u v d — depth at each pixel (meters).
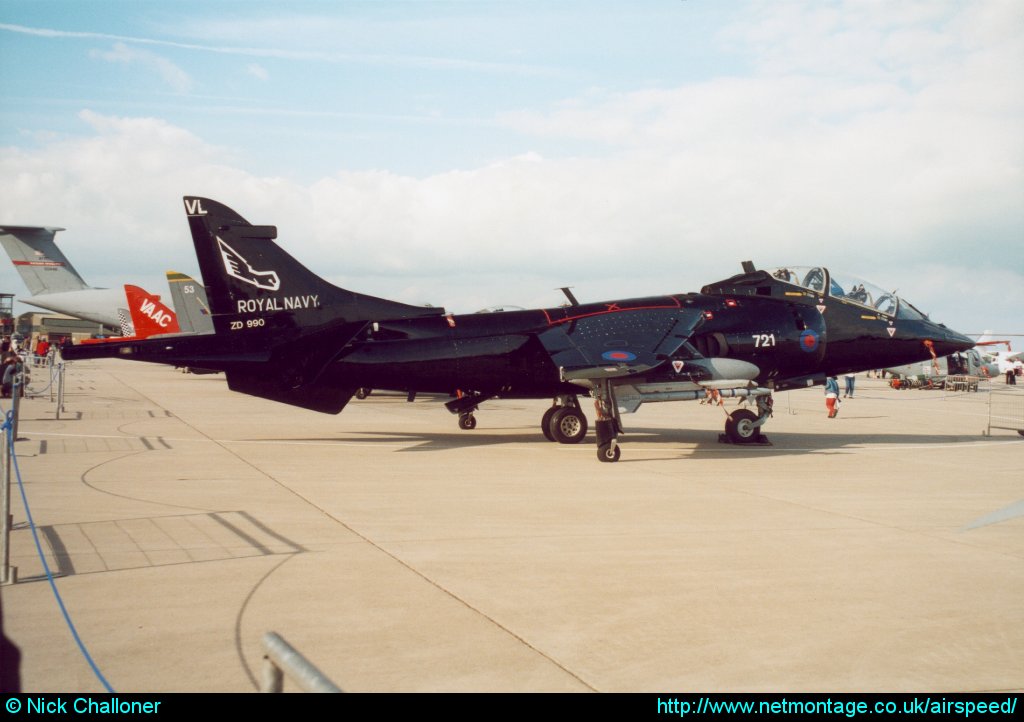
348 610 6.15
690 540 8.66
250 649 5.32
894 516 10.09
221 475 12.36
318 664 5.12
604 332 16.42
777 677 5.07
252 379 15.72
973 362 48.56
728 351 17.69
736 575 7.31
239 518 9.30
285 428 19.98
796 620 6.12
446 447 16.59
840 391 46.94
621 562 7.70
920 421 25.78
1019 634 5.90
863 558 7.98
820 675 5.12
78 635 5.51
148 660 5.12
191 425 20.23
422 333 16.50
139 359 15.07
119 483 11.45
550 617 6.09
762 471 13.89
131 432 18.25
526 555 7.91
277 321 16.02
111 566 7.20
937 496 11.59
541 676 5.02
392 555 7.81
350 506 10.17
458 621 5.97
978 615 6.30
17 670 4.90
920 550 8.34
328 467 13.48
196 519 9.18
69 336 116.69
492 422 22.83
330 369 15.90
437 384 16.52
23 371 28.08
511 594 6.64
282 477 12.30
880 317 19.28
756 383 18.14
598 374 14.45
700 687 4.91
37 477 11.85
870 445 18.48
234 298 15.80
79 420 20.80
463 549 8.10
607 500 10.92
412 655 5.30
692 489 11.92
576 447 17.06
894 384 49.72
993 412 30.58
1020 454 16.84
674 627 5.93
